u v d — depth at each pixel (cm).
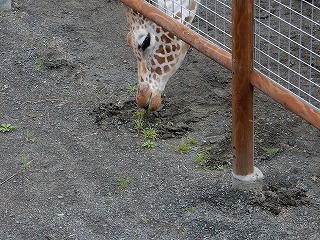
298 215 536
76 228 533
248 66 520
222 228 525
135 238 521
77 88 718
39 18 851
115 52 784
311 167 588
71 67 752
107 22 848
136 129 648
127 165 599
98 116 669
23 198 568
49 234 529
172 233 524
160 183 575
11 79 735
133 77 734
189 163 598
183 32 564
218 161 596
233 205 546
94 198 564
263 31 793
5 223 543
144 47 591
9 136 645
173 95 695
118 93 704
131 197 562
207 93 698
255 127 641
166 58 605
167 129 644
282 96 498
